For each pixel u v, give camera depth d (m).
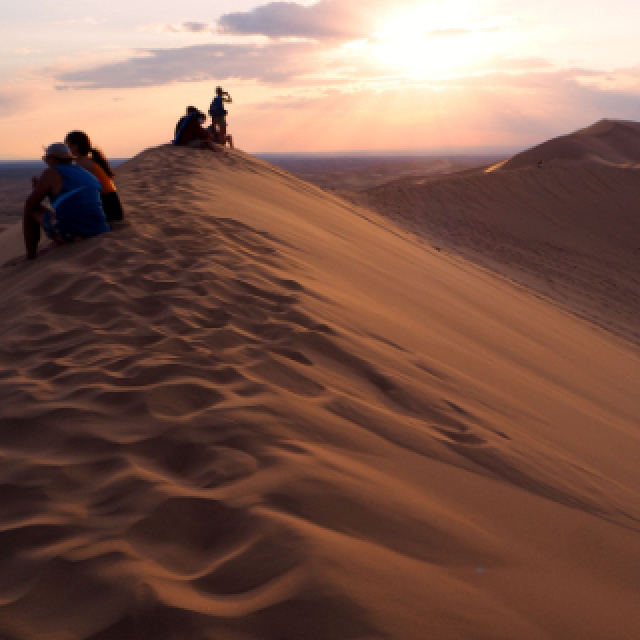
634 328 18.20
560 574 1.97
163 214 6.57
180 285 4.30
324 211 11.32
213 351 3.19
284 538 1.65
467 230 27.53
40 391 2.65
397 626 1.41
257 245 5.94
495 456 2.88
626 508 2.95
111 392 2.58
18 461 2.10
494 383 4.46
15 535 1.67
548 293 19.84
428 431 2.93
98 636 1.33
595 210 33.94
